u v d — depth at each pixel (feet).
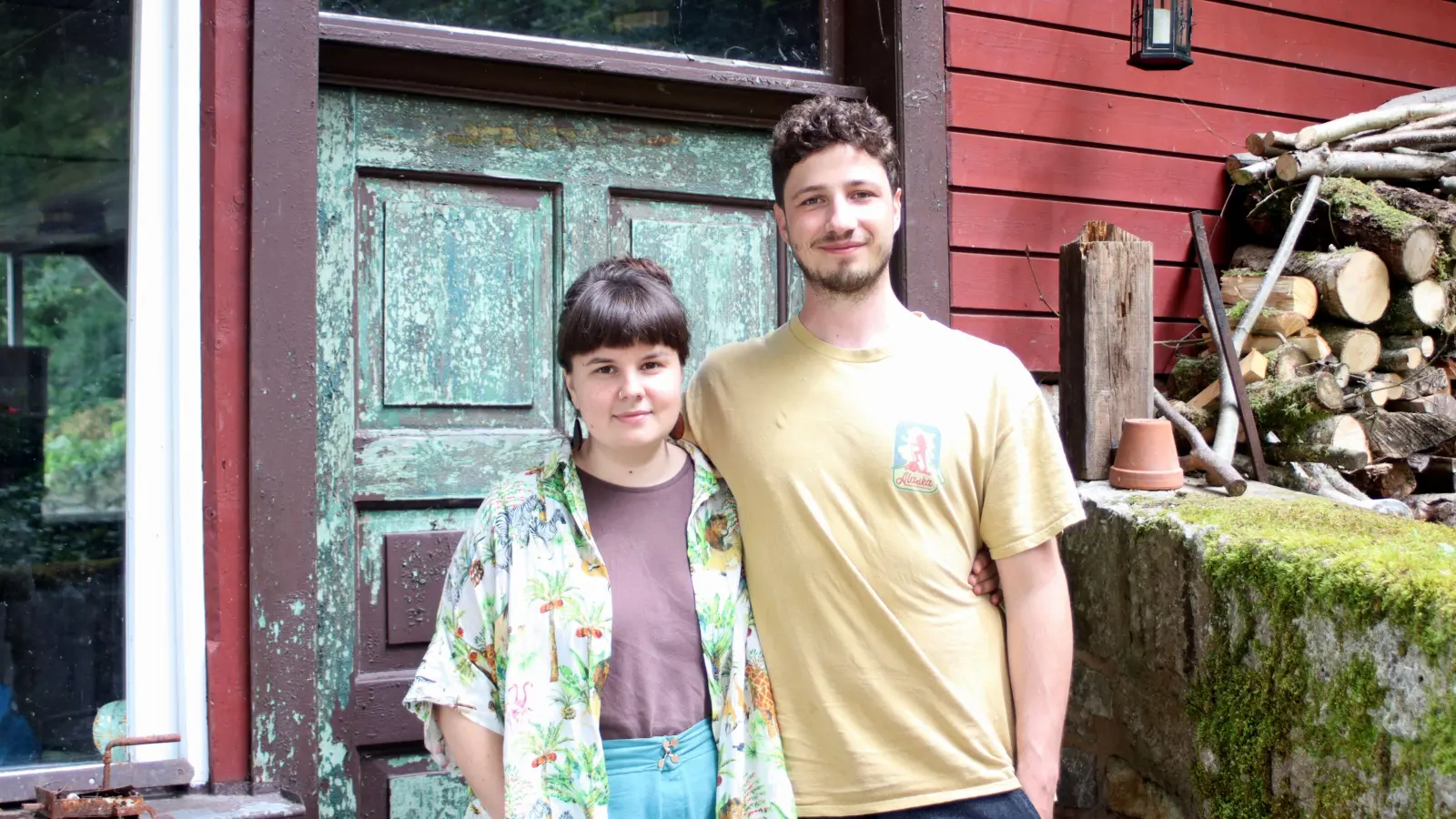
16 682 6.21
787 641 5.15
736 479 5.31
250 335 6.53
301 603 6.58
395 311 7.55
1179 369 10.13
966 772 5.06
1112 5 9.92
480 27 7.97
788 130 5.29
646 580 4.95
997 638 5.38
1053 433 5.35
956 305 9.09
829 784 5.07
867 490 5.14
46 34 6.55
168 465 6.43
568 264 8.08
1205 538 6.10
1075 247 7.98
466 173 7.79
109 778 5.81
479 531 4.90
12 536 6.31
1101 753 7.02
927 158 8.86
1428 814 4.65
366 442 7.36
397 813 7.28
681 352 4.99
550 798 4.65
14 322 6.43
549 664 4.77
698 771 4.88
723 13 8.82
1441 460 10.48
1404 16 11.69
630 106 8.27
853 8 9.15
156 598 6.37
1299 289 10.07
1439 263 10.55
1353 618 5.06
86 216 6.53
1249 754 5.68
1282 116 10.97
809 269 5.30
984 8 9.28
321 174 7.37
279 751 6.48
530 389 7.93
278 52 6.65
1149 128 10.17
